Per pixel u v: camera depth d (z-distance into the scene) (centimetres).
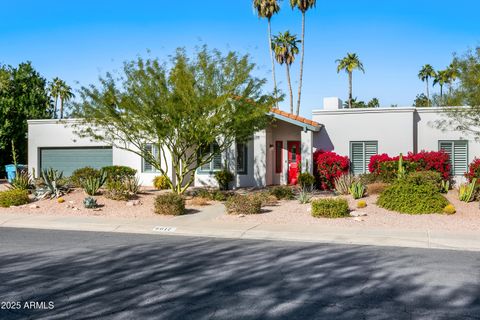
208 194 1872
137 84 1659
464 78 1611
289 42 5109
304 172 2138
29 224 1402
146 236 1219
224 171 2230
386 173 2002
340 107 2430
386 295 678
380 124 2177
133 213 1554
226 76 1658
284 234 1203
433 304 637
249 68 1659
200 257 941
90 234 1248
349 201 1675
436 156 1994
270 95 1725
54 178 1931
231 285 732
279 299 659
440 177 1839
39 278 773
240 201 1502
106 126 1884
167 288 716
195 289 710
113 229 1326
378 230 1225
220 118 1623
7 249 1026
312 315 592
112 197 1773
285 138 2406
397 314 596
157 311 609
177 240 1152
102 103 1700
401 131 2145
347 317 585
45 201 1755
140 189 2125
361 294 683
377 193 1800
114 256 951
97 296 675
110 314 598
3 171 3262
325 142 2256
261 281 756
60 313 602
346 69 5853
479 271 820
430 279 766
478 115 1691
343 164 2128
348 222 1332
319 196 1883
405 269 835
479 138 1942
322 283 743
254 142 2288
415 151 2166
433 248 1041
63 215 1535
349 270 829
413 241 1105
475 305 633
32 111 3259
